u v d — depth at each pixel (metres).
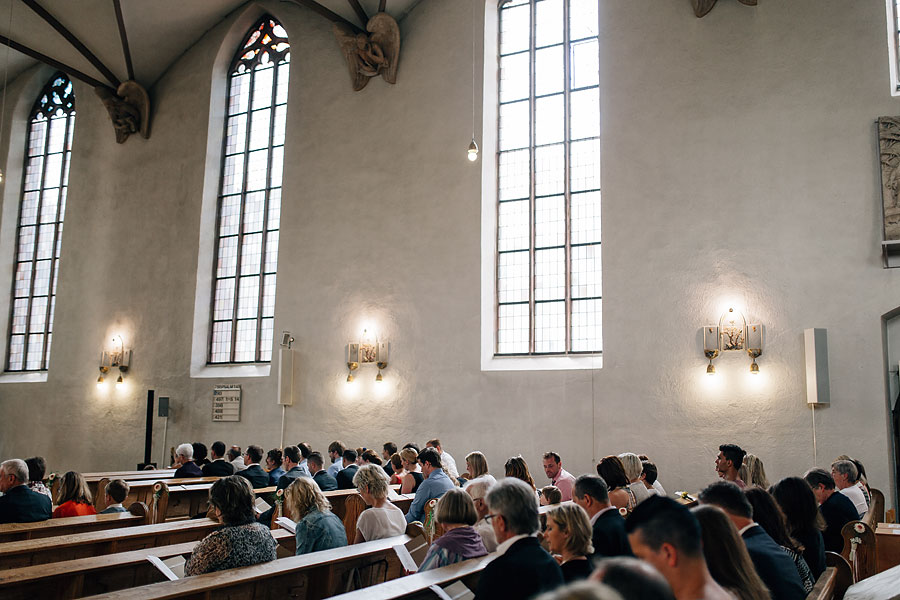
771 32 12.35
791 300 11.60
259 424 16.36
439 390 14.35
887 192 11.09
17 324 21.23
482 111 14.78
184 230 18.25
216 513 7.13
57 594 4.76
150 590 4.15
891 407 11.27
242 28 18.59
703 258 12.33
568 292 13.95
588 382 12.98
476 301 14.26
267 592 4.77
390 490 9.55
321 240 16.25
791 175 11.89
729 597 2.47
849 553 5.77
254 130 18.25
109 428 18.50
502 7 15.50
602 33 13.80
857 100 11.60
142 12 17.36
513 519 3.74
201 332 17.75
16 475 7.16
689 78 12.90
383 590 4.07
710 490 4.07
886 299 10.99
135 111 19.31
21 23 18.11
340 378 15.52
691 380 12.16
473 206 14.58
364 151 16.03
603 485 4.96
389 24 15.68
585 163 14.21
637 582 1.61
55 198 21.31
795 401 11.37
